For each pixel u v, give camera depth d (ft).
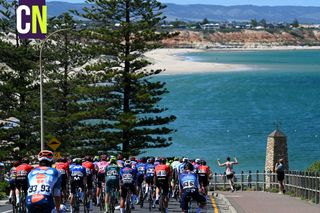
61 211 59.41
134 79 193.88
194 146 301.63
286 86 628.69
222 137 327.47
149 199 99.86
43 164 50.65
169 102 486.38
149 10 197.16
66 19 195.31
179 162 115.03
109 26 203.51
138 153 197.06
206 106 461.78
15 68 193.16
